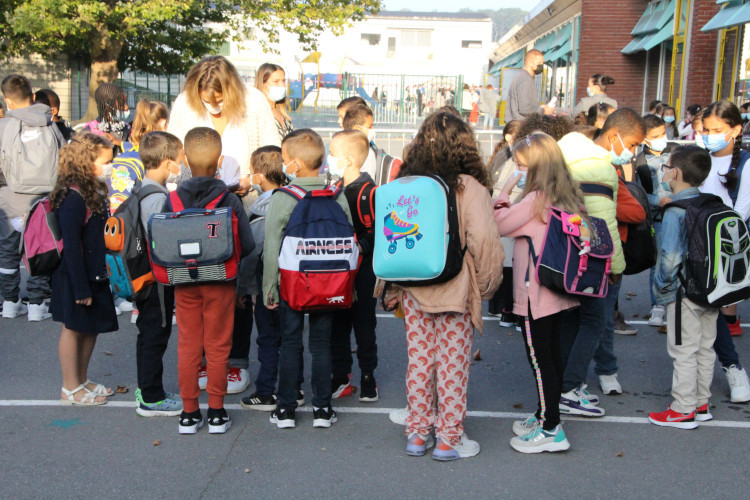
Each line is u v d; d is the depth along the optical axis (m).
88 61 22.92
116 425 4.38
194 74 4.96
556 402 3.97
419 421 4.00
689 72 13.37
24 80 6.39
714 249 4.13
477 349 5.92
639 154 6.04
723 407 4.74
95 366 5.43
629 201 4.48
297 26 21.92
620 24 17.06
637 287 8.09
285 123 6.10
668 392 4.99
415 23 47.81
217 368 4.18
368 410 4.68
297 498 3.54
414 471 3.82
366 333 4.68
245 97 5.17
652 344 6.03
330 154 4.52
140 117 5.84
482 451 4.07
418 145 3.80
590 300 4.37
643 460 3.97
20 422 4.40
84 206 4.34
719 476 3.79
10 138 6.21
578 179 4.17
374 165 5.62
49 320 6.59
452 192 3.66
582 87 17.31
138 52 22.47
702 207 4.19
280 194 4.13
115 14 18.44
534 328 3.92
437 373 3.93
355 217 4.46
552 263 3.77
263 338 4.61
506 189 4.13
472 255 3.70
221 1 22.09
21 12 17.00
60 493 3.56
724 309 6.12
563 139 4.32
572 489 3.65
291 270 4.01
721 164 5.38
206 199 4.09
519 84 9.16
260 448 4.09
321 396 4.32
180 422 4.25
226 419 4.29
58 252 4.39
